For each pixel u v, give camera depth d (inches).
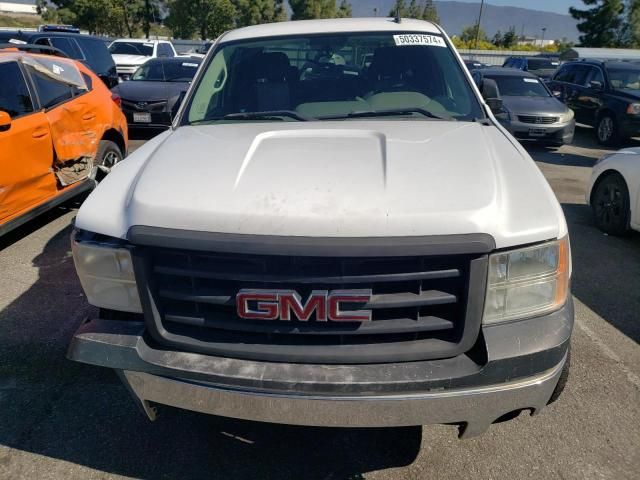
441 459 96.7
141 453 98.6
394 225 70.5
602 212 218.2
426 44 129.3
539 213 77.0
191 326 79.4
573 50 799.7
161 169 85.7
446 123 109.3
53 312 147.9
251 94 124.9
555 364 75.7
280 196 74.8
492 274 73.2
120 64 650.2
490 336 73.5
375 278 71.1
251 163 85.0
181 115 122.3
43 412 108.7
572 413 107.7
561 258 77.2
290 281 71.7
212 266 74.1
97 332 80.4
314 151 89.2
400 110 116.1
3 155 168.7
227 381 75.0
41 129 187.3
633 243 206.2
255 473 94.4
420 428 104.4
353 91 124.0
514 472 93.6
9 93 179.5
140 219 76.5
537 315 76.7
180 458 97.6
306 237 70.7
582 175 325.7
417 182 77.2
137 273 76.7
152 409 85.9
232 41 134.6
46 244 196.4
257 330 75.3
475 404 73.6
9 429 104.1
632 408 109.2
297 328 74.3
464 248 69.6
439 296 72.9
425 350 73.8
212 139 99.7
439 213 71.3
